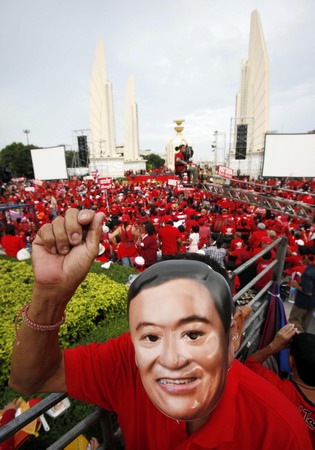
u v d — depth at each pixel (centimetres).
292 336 198
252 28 3775
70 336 359
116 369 104
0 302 423
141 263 577
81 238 78
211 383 67
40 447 242
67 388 104
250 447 83
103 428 134
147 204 1658
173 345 65
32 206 1038
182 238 787
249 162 3766
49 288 81
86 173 5031
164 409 67
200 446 83
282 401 89
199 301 68
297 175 2620
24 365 92
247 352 285
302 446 82
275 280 286
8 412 217
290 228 919
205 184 1050
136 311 71
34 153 3362
